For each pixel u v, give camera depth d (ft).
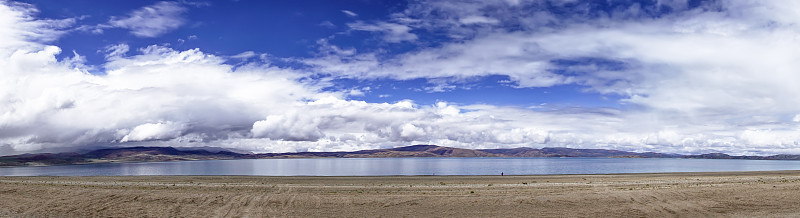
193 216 91.40
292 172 525.75
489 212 95.61
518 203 102.27
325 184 157.58
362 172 513.04
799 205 102.01
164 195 108.99
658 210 98.17
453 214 94.17
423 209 97.96
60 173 491.31
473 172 488.02
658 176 222.07
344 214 93.91
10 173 494.18
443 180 186.50
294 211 96.12
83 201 102.89
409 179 195.93
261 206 100.37
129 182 166.71
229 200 106.32
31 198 107.14
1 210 94.63
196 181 174.70
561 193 116.78
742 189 120.88
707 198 109.09
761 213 94.94
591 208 99.04
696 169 563.07
